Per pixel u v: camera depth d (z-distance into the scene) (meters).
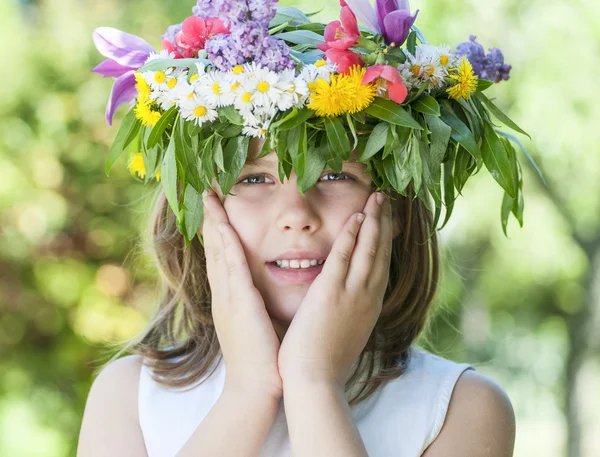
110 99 1.43
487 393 1.52
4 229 4.54
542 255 5.26
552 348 6.43
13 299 4.57
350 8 1.30
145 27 4.83
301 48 1.37
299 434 1.34
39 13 5.01
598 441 5.36
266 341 1.42
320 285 1.42
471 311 5.67
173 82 1.30
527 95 4.25
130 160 1.53
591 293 5.23
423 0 4.12
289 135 1.28
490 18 4.26
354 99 1.24
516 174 1.48
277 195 1.42
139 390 1.63
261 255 1.45
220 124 1.32
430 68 1.30
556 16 4.22
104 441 1.59
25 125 4.60
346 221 1.44
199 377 1.63
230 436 1.39
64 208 4.58
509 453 1.51
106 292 4.59
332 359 1.40
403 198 1.66
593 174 4.65
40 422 4.57
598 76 4.23
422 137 1.30
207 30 1.33
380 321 1.66
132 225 4.58
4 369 4.58
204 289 1.73
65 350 4.61
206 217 1.51
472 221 4.93
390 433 1.49
